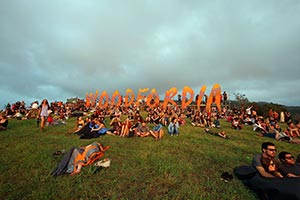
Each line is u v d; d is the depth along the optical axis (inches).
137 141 382.0
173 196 153.3
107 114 884.6
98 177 187.5
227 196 154.3
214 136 476.1
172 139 412.2
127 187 168.9
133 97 1330.0
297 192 126.5
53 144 327.9
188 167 220.5
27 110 916.6
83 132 427.8
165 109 968.3
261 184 151.9
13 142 335.0
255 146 366.9
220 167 227.9
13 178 182.1
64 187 164.1
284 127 725.3
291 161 164.7
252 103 1536.7
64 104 1270.9
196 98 1177.4
